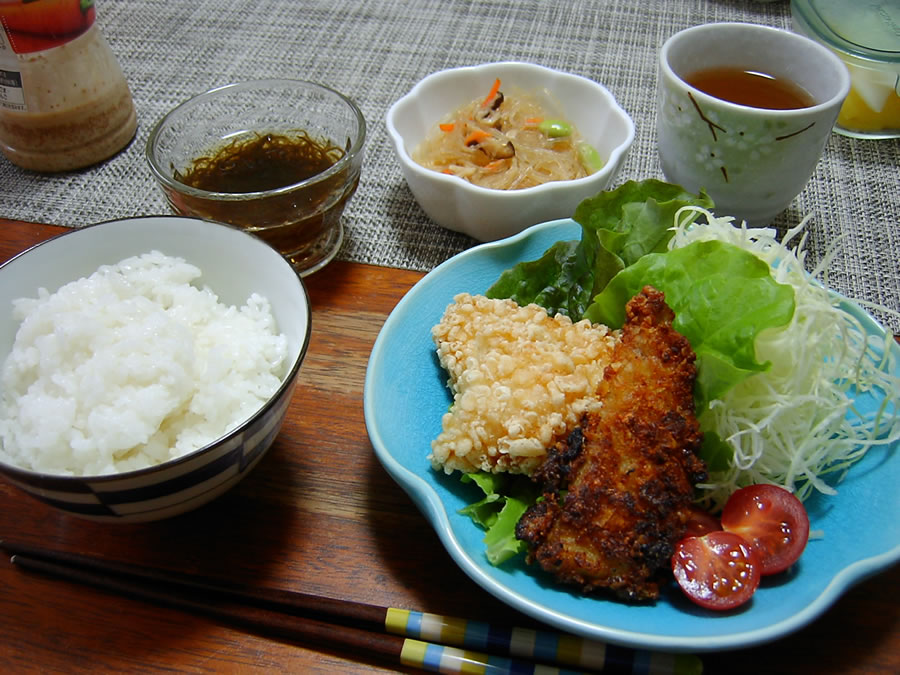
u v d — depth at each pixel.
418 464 0.29
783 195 0.38
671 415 0.26
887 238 0.40
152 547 0.29
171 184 0.35
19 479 0.24
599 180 0.36
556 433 0.27
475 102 0.44
